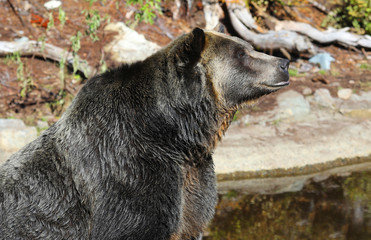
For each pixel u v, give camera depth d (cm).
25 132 1059
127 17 1452
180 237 559
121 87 538
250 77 571
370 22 1623
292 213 873
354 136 1157
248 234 800
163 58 550
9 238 514
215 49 560
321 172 1050
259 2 1588
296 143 1123
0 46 1243
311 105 1281
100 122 523
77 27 1377
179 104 536
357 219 846
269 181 1015
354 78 1405
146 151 518
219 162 1048
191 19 1535
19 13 1377
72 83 1234
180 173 538
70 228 523
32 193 519
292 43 1455
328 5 1708
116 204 513
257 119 1203
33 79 1224
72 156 525
